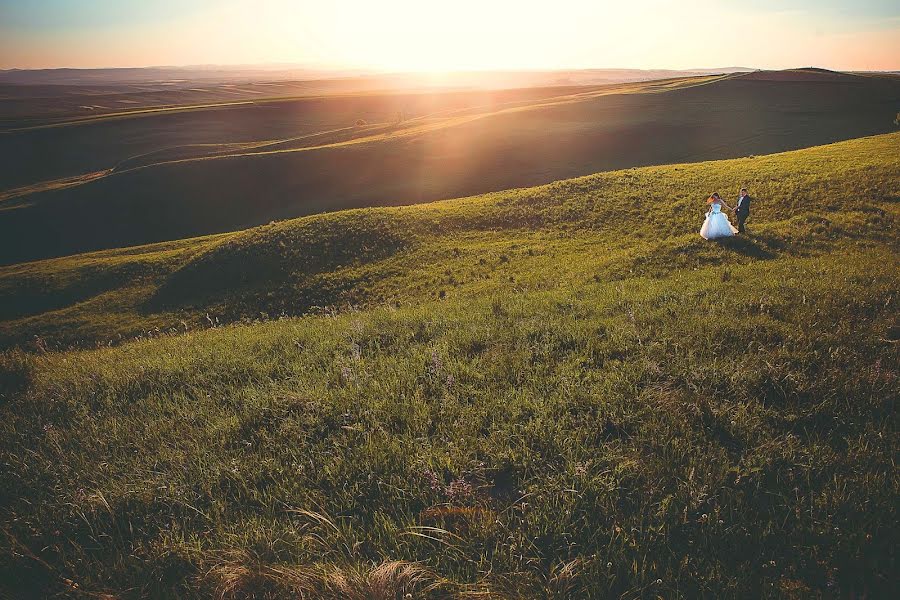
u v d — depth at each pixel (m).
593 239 28.67
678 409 5.75
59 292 37.81
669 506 4.31
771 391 6.21
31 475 5.68
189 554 4.19
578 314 10.96
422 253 31.97
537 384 6.82
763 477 4.70
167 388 8.58
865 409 5.63
